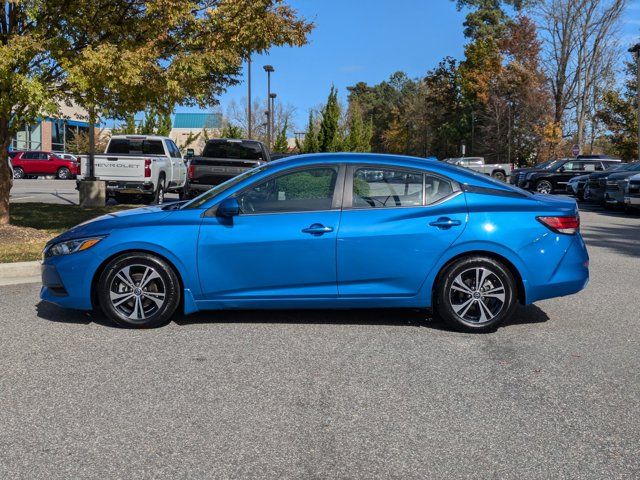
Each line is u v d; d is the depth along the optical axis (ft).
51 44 31.35
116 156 57.31
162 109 37.04
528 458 11.57
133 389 14.70
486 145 190.90
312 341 18.60
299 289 19.43
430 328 20.16
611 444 12.16
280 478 10.77
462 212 19.34
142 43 33.50
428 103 259.60
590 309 23.02
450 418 13.28
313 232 19.12
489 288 19.45
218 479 10.72
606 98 155.53
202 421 13.00
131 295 19.53
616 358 17.35
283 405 13.85
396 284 19.38
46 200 66.80
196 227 19.34
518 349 18.07
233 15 35.32
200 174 56.39
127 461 11.31
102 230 19.58
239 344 18.24
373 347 18.10
